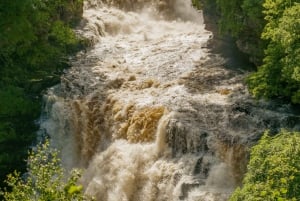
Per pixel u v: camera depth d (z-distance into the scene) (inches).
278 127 1386.6
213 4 1796.3
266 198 930.1
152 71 1763.0
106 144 1588.3
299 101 1343.5
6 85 1704.0
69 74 1790.1
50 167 885.8
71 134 1658.5
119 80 1717.5
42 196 834.2
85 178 1569.9
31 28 1691.7
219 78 1667.1
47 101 1696.6
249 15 1486.2
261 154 1007.0
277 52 1352.1
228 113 1465.3
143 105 1551.4
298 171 948.0
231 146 1343.5
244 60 1748.3
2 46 1716.3
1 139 1606.8
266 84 1378.0
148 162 1460.4
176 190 1355.8
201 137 1393.9
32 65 1792.6
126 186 1466.5
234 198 990.4
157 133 1469.0
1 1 1569.9
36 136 1679.4
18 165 1630.2
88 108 1631.4
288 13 1206.3
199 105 1518.2
